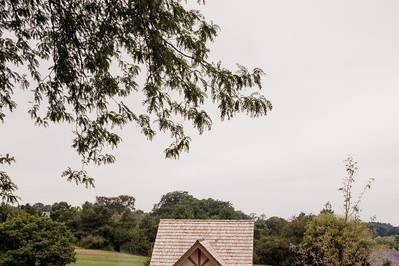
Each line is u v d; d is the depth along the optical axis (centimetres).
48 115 1033
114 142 1078
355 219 3538
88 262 8869
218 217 11712
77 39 920
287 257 8375
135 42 908
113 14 865
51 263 4834
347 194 3559
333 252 3591
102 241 11369
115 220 12031
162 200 14450
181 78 923
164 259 2864
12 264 4666
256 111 909
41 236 4859
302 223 8488
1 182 1081
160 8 845
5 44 982
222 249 2845
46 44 978
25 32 965
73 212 10769
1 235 4753
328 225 3681
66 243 4978
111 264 8712
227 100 901
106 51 928
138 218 12731
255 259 8631
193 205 12512
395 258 4422
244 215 13112
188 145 1030
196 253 2714
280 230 9388
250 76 890
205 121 978
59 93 1007
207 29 884
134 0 812
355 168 3550
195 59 890
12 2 912
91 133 1062
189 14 880
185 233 3012
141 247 11381
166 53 880
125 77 1047
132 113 1042
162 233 3045
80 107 1022
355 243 3522
